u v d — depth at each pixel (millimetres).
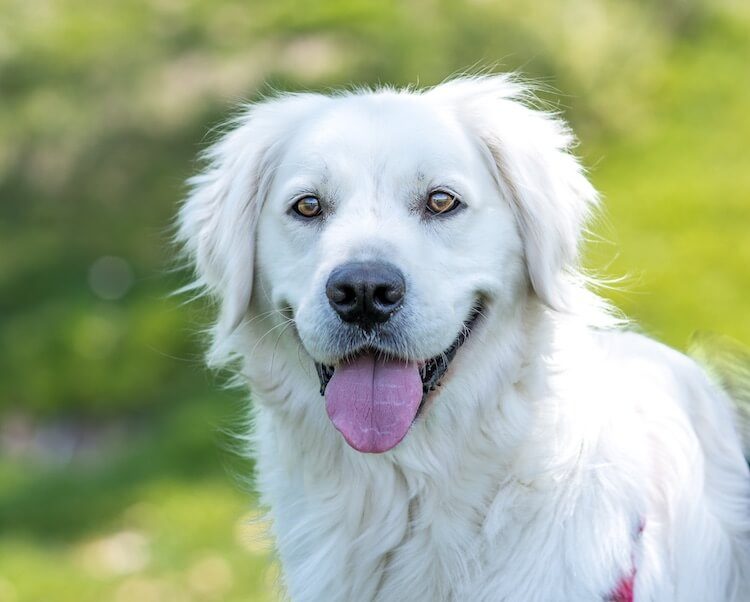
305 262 4109
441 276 3992
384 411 3898
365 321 3854
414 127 4105
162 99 13133
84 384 11117
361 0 12914
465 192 4074
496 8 12453
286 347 4250
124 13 14508
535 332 4223
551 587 3965
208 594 7734
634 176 11547
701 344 4883
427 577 4152
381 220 4000
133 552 8398
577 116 12195
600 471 4047
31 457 10453
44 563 8352
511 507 4051
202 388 10812
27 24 14656
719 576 4250
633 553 3982
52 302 12062
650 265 10188
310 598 4254
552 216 4219
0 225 13391
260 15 13328
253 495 5992
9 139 13805
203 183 4660
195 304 11391
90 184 13312
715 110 12344
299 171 4160
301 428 4254
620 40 12961
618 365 4320
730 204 10922
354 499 4184
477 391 4090
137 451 9945
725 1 13789
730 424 4547
